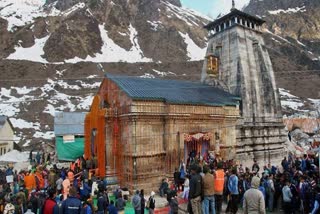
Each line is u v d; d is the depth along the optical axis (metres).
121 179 29.31
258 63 45.00
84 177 25.03
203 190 13.82
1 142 56.81
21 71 134.38
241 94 41.22
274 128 44.59
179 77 146.38
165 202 24.22
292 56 173.50
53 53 153.38
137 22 193.62
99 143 29.89
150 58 169.38
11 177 24.84
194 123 32.44
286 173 21.25
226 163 27.81
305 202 18.17
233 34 43.94
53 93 117.56
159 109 30.11
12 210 16.89
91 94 119.44
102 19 184.50
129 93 28.59
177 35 185.25
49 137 78.94
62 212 11.26
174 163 30.30
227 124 36.03
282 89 139.00
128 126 29.09
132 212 21.95
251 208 10.09
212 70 44.19
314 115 84.75
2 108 100.38
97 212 17.31
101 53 164.12
